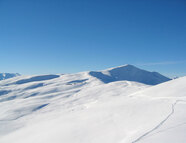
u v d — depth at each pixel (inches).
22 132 808.3
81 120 721.0
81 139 470.3
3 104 2667.3
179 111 552.4
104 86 4237.2
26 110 2206.0
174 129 368.8
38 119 1336.1
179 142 295.7
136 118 580.4
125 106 840.3
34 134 680.4
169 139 317.1
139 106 778.2
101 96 3061.0
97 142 424.8
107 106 967.6
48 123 850.8
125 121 568.4
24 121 1378.0
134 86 4023.1
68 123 710.5
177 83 1179.9
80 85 5994.1
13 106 2444.6
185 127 370.6
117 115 677.9
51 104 2578.7
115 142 396.8
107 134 466.0
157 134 357.1
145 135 366.3
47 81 7618.1
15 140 686.5
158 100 860.6
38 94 4608.8
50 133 605.3
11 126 1242.0
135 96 1222.9
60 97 3257.9
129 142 350.9
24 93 4675.2
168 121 447.5
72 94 3599.9
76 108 1501.0
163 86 1252.5
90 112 885.2
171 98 842.8
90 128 559.5
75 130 564.4
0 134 1053.8
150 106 733.9
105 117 682.8
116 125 539.2
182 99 762.8
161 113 572.7
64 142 475.8
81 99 2888.8
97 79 7598.4
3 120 1711.4
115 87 4001.0
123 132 458.9
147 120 523.8
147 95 1124.5
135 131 435.5
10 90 5629.9
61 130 606.2
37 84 6830.7
